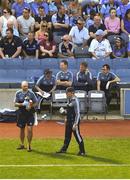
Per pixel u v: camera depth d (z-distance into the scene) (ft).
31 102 133.28
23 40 203.51
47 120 174.91
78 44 203.41
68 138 132.67
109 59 196.75
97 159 126.72
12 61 193.47
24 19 205.26
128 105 179.32
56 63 195.00
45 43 198.29
